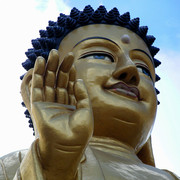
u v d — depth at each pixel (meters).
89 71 10.61
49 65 7.98
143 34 12.11
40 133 7.31
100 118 10.28
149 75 11.67
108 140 10.41
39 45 12.21
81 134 7.25
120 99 10.38
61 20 12.09
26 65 12.23
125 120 10.31
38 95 7.74
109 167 9.15
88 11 12.05
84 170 8.59
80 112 7.40
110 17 11.74
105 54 11.04
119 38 11.38
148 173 9.57
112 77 10.57
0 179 8.78
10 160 9.27
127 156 10.23
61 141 7.18
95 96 10.34
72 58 8.05
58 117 7.40
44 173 7.33
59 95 8.07
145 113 10.62
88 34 11.37
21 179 7.46
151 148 11.88
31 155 7.44
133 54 11.39
